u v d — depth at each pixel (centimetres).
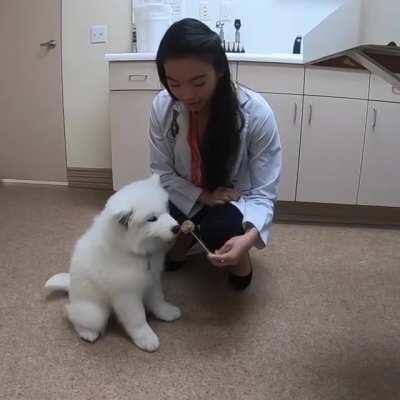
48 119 307
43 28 292
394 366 119
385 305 150
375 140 229
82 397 105
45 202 267
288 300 152
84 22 288
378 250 200
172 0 277
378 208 241
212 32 113
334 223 241
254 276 169
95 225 127
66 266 175
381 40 63
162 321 137
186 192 146
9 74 304
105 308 125
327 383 111
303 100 225
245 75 223
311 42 102
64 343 125
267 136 138
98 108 300
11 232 212
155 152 150
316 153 232
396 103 223
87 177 310
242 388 109
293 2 273
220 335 131
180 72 109
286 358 121
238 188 150
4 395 105
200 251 170
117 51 289
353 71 216
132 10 281
